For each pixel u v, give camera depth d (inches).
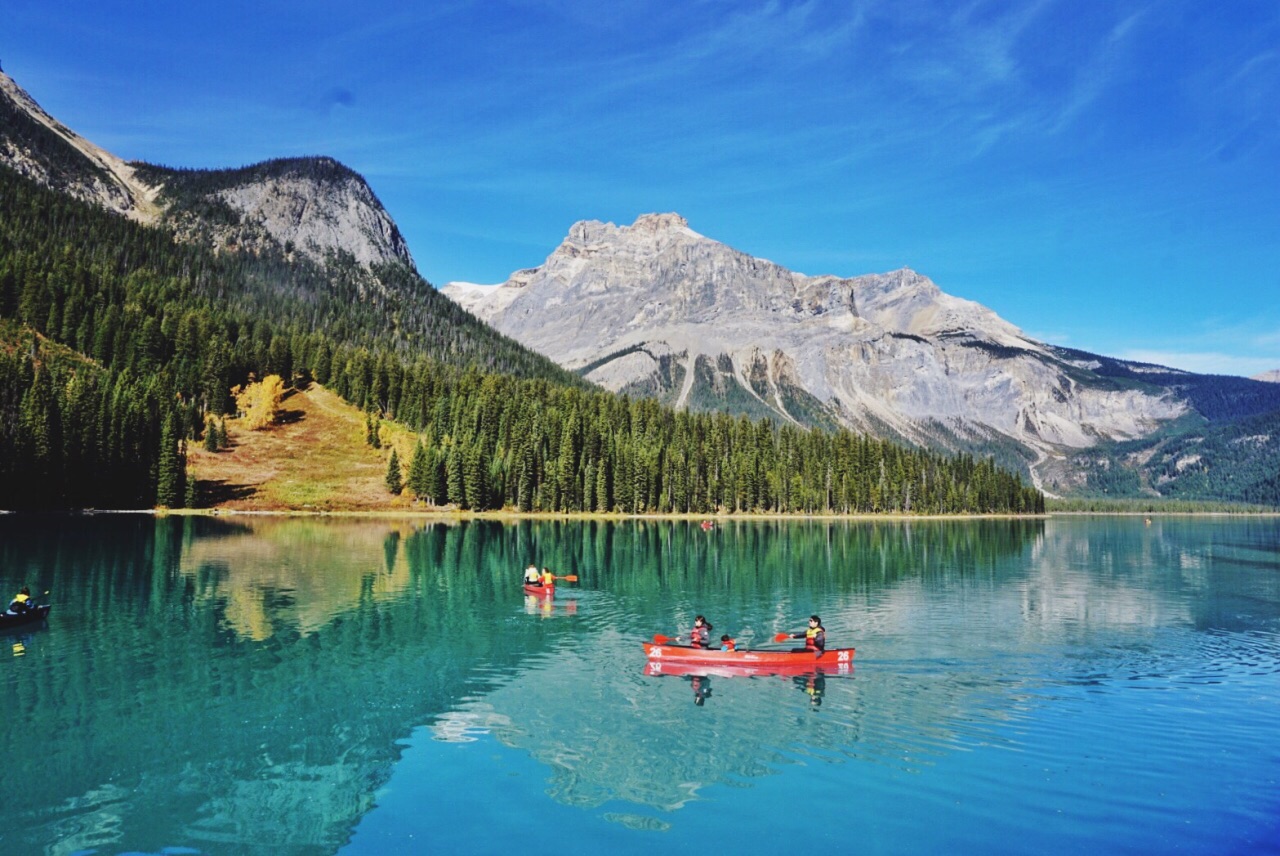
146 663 1437.0
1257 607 2187.5
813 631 1541.6
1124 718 1181.7
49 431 5162.4
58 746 1040.2
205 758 1010.7
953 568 3186.5
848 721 1166.3
